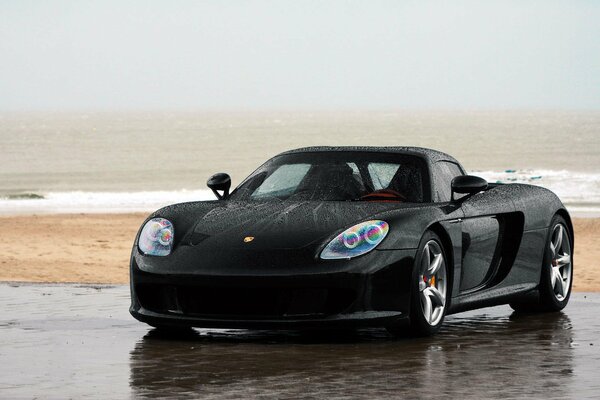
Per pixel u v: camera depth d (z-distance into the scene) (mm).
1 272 23500
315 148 13281
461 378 8750
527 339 11156
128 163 133125
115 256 30281
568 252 14242
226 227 11289
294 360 9758
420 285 11172
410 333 11188
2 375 9031
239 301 10727
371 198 12195
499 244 13000
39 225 45188
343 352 10242
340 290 10594
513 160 128375
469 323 12586
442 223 11555
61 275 23438
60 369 9328
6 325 12398
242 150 171875
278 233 10992
